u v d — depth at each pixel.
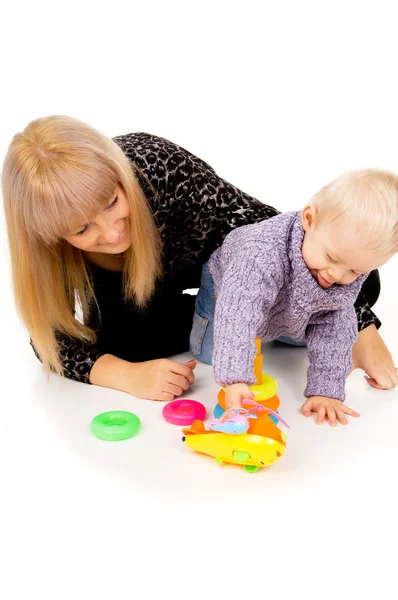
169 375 1.65
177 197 1.67
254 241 1.50
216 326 1.46
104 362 1.71
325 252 1.40
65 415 1.59
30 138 1.41
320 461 1.41
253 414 1.42
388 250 1.35
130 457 1.44
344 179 1.40
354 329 1.62
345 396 1.63
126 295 1.72
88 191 1.36
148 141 1.70
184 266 1.78
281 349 1.91
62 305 1.63
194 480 1.37
